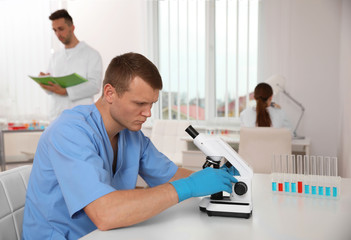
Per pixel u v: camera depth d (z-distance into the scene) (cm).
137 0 405
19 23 406
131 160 120
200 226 89
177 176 127
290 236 83
